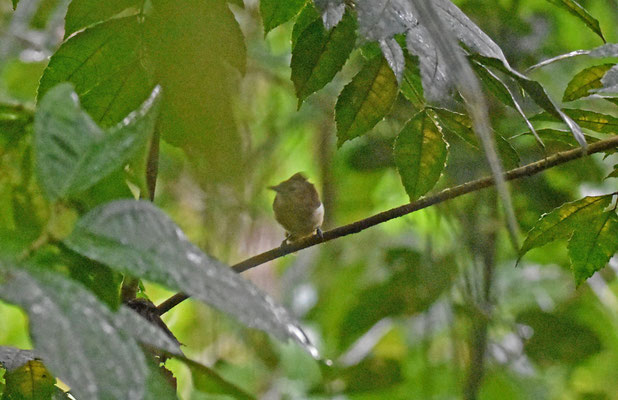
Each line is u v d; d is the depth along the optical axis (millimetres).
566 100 5191
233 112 3596
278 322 2193
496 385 12078
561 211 5301
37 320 1927
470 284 10148
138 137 2311
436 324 11938
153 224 2186
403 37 4426
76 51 4035
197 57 3658
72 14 4109
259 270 15117
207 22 3736
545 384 12859
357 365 12688
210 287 2137
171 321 10445
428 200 5043
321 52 4586
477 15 11789
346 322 12070
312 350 2266
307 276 15242
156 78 3736
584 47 12945
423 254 11477
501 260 13344
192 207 9422
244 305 2156
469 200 10562
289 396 12797
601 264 5453
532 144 11125
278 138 12820
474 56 4086
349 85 4738
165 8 3766
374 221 5070
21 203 2951
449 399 12375
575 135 3740
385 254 11906
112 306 2766
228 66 3734
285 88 12633
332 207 13531
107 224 2145
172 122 3537
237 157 3553
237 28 3764
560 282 13656
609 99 5121
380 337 13656
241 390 2400
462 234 10375
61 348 1913
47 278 2025
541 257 13352
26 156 3055
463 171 10539
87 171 2232
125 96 4082
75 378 1893
